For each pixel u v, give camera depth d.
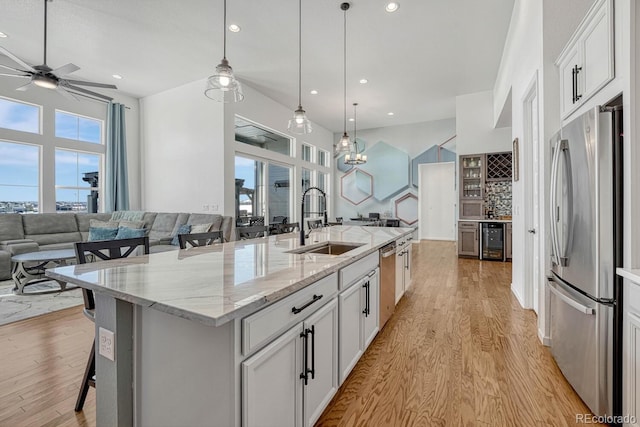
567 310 1.85
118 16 3.53
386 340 2.44
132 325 1.22
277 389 1.17
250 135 5.94
